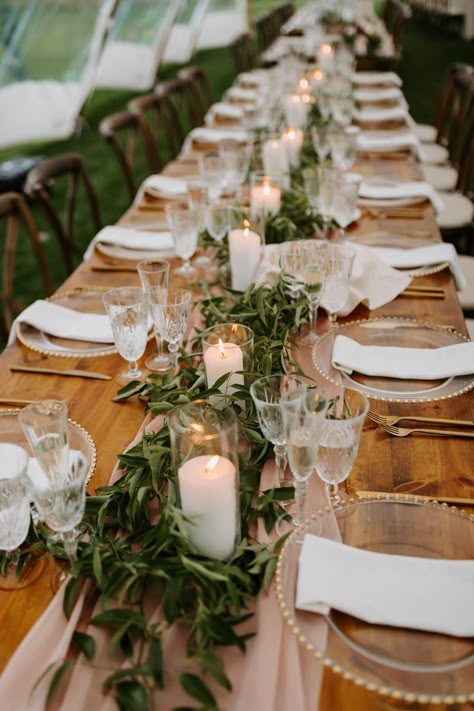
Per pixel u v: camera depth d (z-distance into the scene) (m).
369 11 8.11
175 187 2.58
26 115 6.23
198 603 0.85
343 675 0.76
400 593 0.86
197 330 1.43
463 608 0.85
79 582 0.90
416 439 1.22
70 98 6.37
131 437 1.26
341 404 1.27
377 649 0.81
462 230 3.16
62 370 1.45
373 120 3.51
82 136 6.75
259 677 0.77
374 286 1.71
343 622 0.84
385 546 0.95
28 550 0.96
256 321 1.43
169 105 4.22
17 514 0.91
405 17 6.77
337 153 2.47
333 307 1.53
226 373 1.16
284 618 0.83
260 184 1.96
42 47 6.05
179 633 0.84
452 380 1.33
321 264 1.41
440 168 3.74
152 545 0.94
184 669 0.79
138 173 5.60
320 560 0.89
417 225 2.21
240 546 0.91
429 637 0.82
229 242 1.69
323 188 1.99
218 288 1.83
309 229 2.09
